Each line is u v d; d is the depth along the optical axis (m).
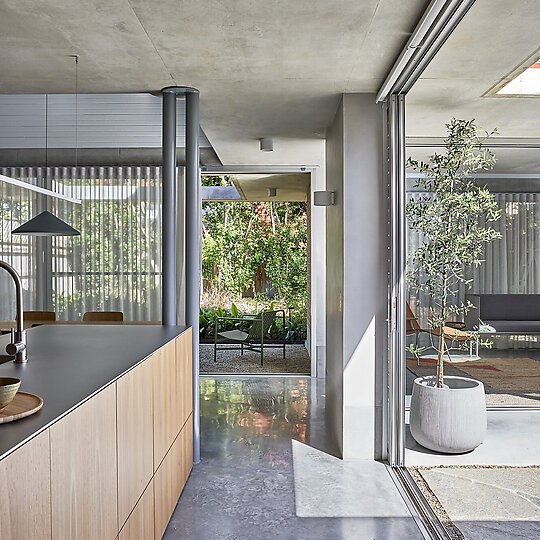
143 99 7.39
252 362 8.39
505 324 3.45
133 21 2.89
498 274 3.42
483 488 3.43
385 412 4.15
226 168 7.27
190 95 4.17
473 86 3.35
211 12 2.78
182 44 3.21
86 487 1.79
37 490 1.44
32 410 1.61
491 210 3.45
